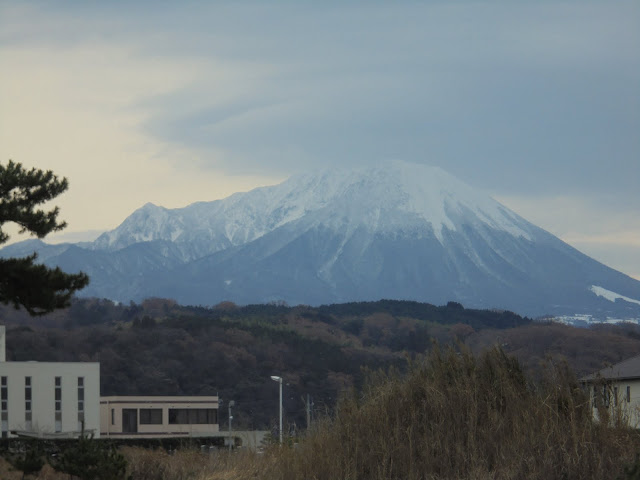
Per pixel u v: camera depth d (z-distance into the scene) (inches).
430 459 924.0
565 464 868.0
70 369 4938.5
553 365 1002.1
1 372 4756.4
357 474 946.1
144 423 5723.4
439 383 1023.6
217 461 1289.4
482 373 1023.6
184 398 5856.3
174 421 5802.2
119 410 5669.3
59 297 1657.2
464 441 944.9
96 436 4965.6
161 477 1531.7
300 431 1161.4
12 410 4744.1
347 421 1023.6
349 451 979.9
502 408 983.0
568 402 952.9
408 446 954.1
